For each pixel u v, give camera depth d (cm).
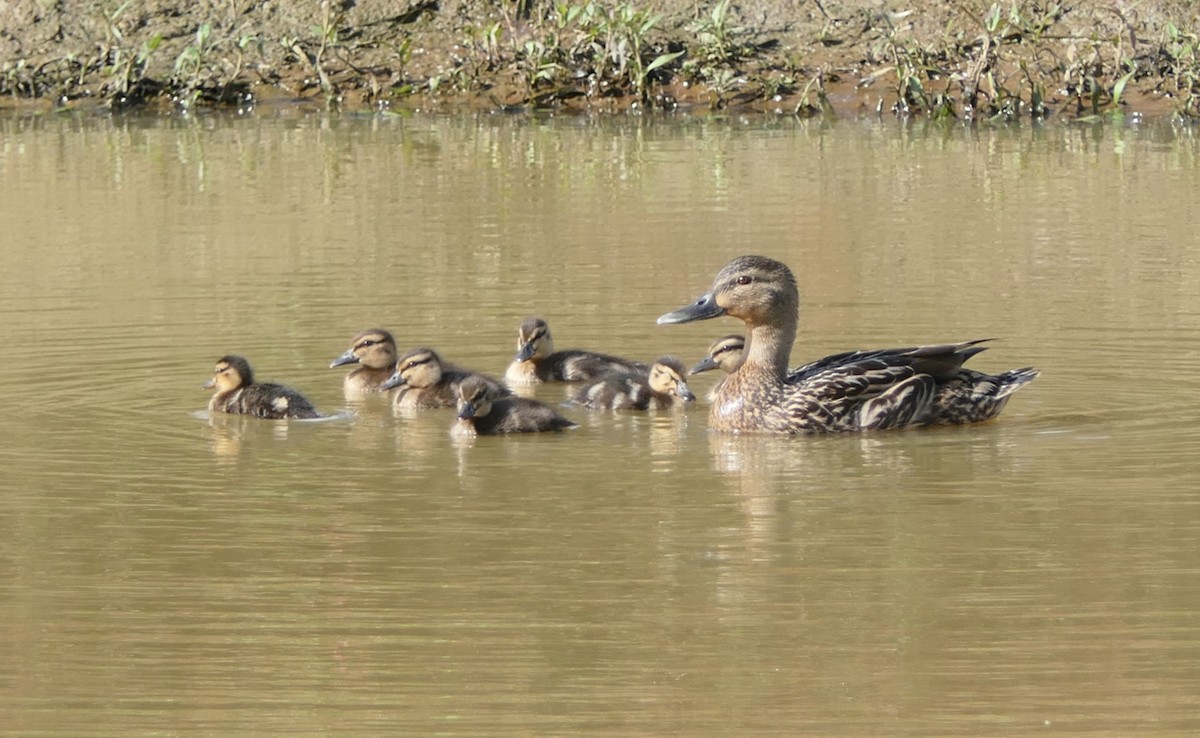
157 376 1579
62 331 1736
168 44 3347
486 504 1183
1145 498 1176
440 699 850
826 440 1378
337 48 3328
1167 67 3095
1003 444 1341
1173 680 864
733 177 2572
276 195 2464
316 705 844
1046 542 1080
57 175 2642
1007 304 1805
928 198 2392
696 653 903
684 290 1898
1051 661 889
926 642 916
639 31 3184
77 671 889
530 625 944
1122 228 2173
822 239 2139
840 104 3145
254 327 1761
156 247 2139
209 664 896
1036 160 2678
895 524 1125
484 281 1947
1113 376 1545
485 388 1417
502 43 3322
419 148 2853
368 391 1579
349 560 1058
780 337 1430
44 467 1284
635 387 1534
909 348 1466
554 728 816
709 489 1222
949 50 3144
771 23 3284
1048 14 3170
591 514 1156
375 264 2036
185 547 1088
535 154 2791
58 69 3322
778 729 815
